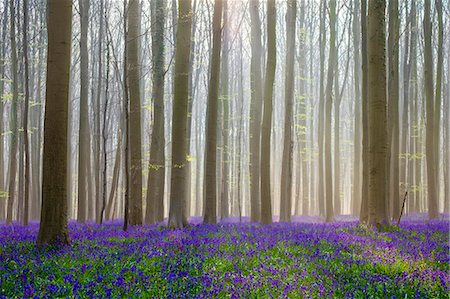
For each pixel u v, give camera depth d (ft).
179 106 61.93
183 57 62.18
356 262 32.78
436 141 105.60
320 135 113.09
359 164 122.21
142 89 136.98
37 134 115.85
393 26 77.71
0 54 109.91
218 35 69.51
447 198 142.61
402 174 126.82
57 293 24.35
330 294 25.17
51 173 41.70
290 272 30.83
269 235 47.85
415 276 28.45
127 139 58.13
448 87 141.08
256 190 93.76
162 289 25.31
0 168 119.85
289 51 92.48
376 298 24.43
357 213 121.90
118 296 23.63
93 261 32.68
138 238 47.06
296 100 142.92
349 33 125.80
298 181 146.92
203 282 26.94
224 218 105.09
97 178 94.38
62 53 42.29
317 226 59.93
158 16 74.38
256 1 101.24
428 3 90.33
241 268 31.45
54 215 41.47
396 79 84.12
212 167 68.54
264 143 71.72
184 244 41.14
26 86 63.10
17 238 46.88
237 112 168.55
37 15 113.91
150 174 74.33
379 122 54.29
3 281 26.37
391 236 46.37
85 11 88.53
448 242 42.27
